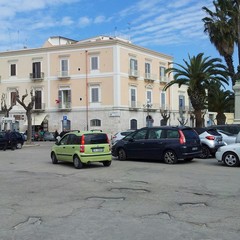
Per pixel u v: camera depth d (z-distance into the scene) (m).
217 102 54.88
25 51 59.25
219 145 18.84
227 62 39.50
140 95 58.22
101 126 54.50
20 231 6.62
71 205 8.61
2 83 61.19
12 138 30.27
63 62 56.84
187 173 13.51
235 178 12.19
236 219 7.16
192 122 69.44
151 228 6.65
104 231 6.51
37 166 17.06
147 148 17.42
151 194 9.73
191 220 7.14
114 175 13.44
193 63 31.94
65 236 6.28
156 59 62.06
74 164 16.08
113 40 53.34
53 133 53.88
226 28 38.28
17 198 9.52
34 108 58.53
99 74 54.47
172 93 66.00
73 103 56.25
